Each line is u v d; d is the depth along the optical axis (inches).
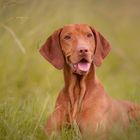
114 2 924.0
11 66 576.7
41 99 500.1
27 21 573.3
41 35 464.4
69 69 419.8
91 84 418.3
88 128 400.5
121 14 922.1
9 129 396.2
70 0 715.4
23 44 573.3
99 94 416.5
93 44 421.7
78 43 411.5
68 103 417.4
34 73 589.9
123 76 729.6
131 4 934.4
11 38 562.9
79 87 418.0
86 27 422.3
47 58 425.1
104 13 844.0
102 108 411.8
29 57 584.7
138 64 794.2
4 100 469.7
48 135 399.5
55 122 406.3
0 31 533.3
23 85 568.4
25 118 426.0
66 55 418.9
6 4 460.1
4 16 548.7
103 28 786.8
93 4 801.6
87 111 411.2
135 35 909.2
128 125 416.8
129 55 840.9
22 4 560.1
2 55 576.7
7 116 417.1
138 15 936.3
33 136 392.5
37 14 588.4
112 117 413.4
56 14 631.8
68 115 414.0
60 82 581.0
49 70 598.9
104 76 692.1
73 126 402.9
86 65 409.1
